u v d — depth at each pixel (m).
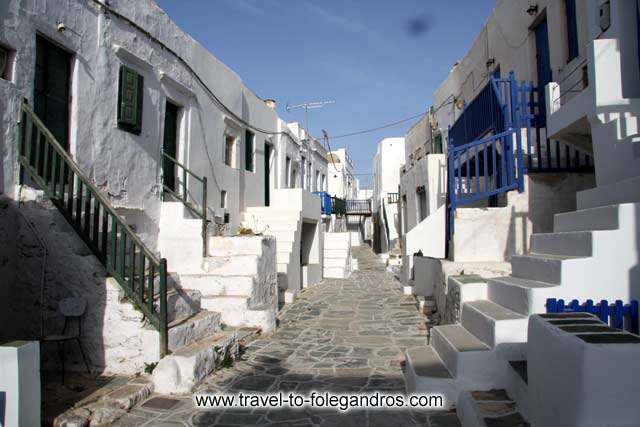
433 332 5.27
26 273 5.19
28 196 5.25
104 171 7.05
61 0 6.22
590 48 5.59
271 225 12.57
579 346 2.41
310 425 4.03
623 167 5.02
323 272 17.41
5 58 5.42
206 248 8.47
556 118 6.49
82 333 5.09
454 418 4.04
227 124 11.66
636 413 2.31
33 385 3.37
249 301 7.74
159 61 8.50
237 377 5.34
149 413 4.24
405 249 13.73
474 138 9.75
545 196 7.70
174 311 5.82
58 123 6.34
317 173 24.23
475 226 7.84
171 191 8.56
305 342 7.05
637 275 4.14
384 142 33.25
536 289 4.18
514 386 3.76
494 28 12.47
